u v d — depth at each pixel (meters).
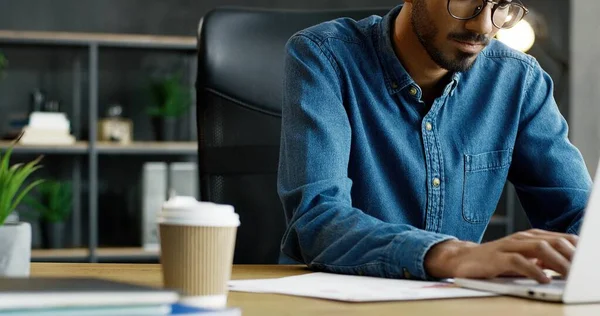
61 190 4.31
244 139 1.93
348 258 1.28
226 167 1.92
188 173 4.23
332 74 1.63
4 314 0.55
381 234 1.26
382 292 1.03
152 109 4.37
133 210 4.57
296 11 2.01
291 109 1.59
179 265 0.84
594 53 4.60
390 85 1.70
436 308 0.92
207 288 0.84
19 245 1.03
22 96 4.47
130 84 4.59
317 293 1.01
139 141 4.59
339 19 1.76
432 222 1.72
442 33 1.59
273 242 1.93
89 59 4.23
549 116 1.84
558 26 4.71
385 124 1.69
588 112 4.59
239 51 1.94
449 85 1.71
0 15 4.48
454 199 1.74
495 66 1.81
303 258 1.44
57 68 4.52
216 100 1.92
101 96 4.57
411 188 1.70
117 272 1.30
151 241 4.22
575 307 0.93
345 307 0.91
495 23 1.59
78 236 4.53
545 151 1.80
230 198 1.92
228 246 0.86
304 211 1.43
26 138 4.08
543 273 1.08
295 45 1.66
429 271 1.18
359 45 1.71
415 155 1.70
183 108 4.41
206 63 1.92
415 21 1.63
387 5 4.81
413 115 1.71
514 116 1.80
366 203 1.67
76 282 0.64
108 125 4.27
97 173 4.54
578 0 4.66
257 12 1.98
